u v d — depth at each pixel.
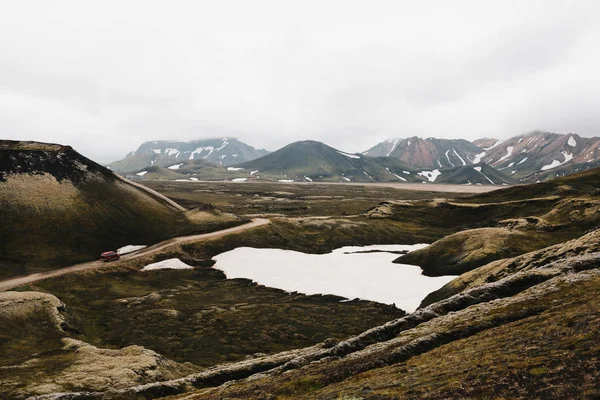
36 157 135.50
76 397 33.41
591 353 18.05
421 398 18.91
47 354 48.47
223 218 155.38
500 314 31.77
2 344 50.91
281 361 42.34
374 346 34.56
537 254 58.94
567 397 15.45
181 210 164.88
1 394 35.00
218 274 106.38
